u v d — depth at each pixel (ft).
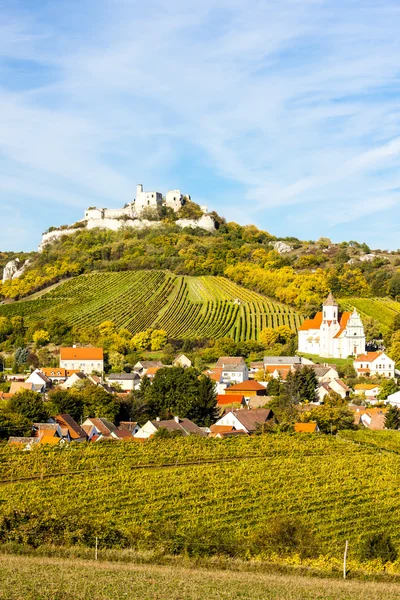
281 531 227.40
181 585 173.88
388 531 263.90
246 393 556.51
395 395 542.98
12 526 217.15
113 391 572.10
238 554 216.13
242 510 277.85
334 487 307.37
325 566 207.41
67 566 187.01
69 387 573.74
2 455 337.52
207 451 360.07
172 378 478.59
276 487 305.53
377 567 212.84
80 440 399.85
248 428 426.92
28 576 173.68
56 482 305.53
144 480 309.01
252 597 168.25
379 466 341.21
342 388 573.33
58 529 218.38
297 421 454.40
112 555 204.44
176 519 266.36
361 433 426.92
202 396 469.16
